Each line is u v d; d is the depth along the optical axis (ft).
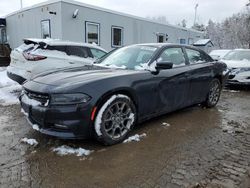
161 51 14.12
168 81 13.69
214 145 11.50
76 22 35.42
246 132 13.39
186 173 8.97
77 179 8.50
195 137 12.42
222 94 24.76
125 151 10.61
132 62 13.87
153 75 12.87
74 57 22.66
